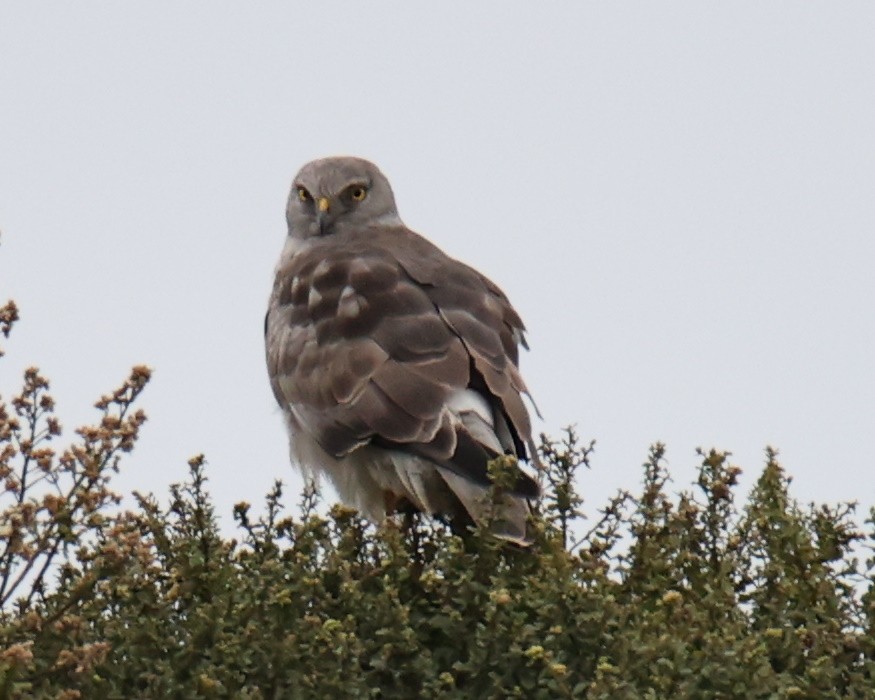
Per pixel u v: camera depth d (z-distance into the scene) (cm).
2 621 950
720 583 1046
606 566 1076
